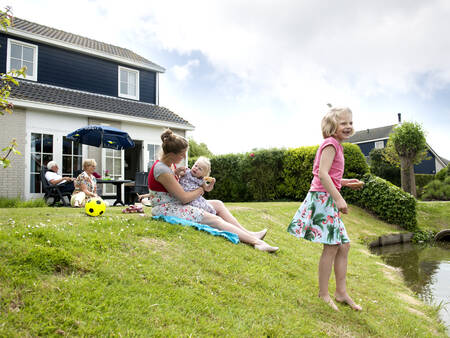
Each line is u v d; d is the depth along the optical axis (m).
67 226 3.12
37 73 11.03
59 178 8.12
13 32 10.34
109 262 2.37
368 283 4.09
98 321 1.70
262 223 6.11
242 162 14.24
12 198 8.91
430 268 6.18
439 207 12.78
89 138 9.09
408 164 18.22
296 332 2.14
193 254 2.96
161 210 3.80
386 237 9.06
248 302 2.38
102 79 12.70
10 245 2.24
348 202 11.62
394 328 2.76
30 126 9.79
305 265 3.85
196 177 3.96
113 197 11.53
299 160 12.79
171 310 1.98
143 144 12.59
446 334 2.98
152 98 14.36
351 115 2.83
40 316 1.62
